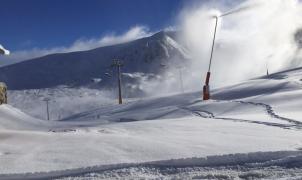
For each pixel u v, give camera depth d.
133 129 19.70
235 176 9.81
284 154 11.77
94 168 10.83
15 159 11.86
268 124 21.56
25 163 11.40
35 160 11.73
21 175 10.34
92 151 12.70
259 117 26.03
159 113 41.81
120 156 12.03
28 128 24.48
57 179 9.92
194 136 16.08
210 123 22.12
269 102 37.31
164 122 23.23
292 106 33.00
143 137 15.62
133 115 43.72
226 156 11.45
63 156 12.16
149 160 11.48
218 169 10.56
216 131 18.14
